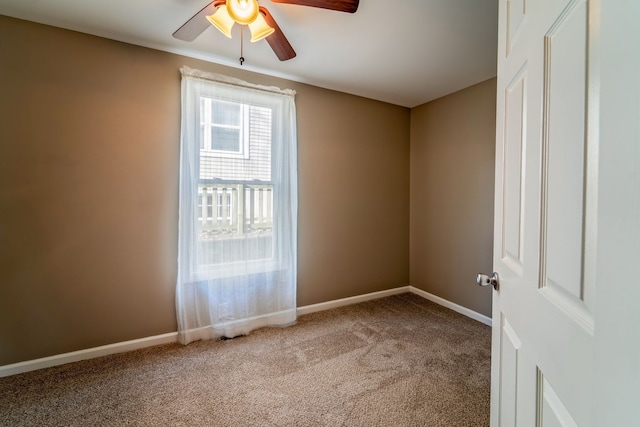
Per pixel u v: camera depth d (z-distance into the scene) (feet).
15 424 4.82
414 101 10.90
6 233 6.03
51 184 6.35
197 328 7.70
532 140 2.34
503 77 3.14
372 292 11.00
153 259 7.38
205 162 7.64
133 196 7.11
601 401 1.39
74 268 6.61
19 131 6.07
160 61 7.30
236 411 5.15
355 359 6.84
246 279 8.15
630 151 1.21
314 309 9.78
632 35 1.21
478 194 9.19
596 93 1.48
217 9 4.96
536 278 2.26
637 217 1.17
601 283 1.39
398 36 6.64
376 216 10.98
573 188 1.72
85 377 6.07
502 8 3.18
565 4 1.82
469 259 9.48
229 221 7.95
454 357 6.94
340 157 10.10
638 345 1.17
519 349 2.61
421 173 11.22
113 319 7.00
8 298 6.08
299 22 6.13
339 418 4.99
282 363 6.66
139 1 5.54
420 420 4.96
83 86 6.57
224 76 7.81
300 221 9.43
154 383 5.90
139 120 7.11
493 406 3.44
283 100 8.65
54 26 6.28
